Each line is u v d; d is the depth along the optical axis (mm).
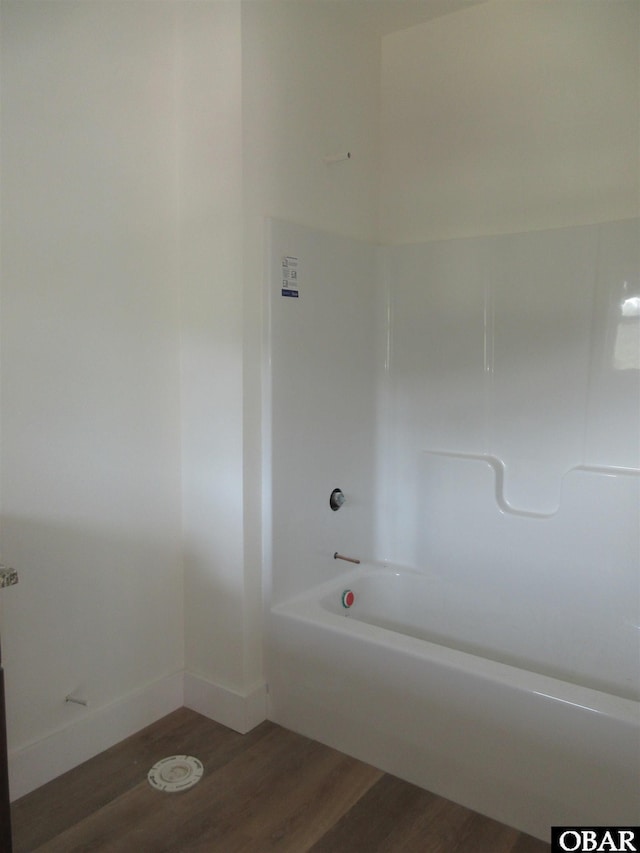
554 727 1531
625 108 2045
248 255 1968
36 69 1696
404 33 2455
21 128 1671
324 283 2229
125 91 1918
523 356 2238
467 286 2336
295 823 1669
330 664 1942
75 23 1779
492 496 2285
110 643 1976
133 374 1989
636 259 2014
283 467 2102
